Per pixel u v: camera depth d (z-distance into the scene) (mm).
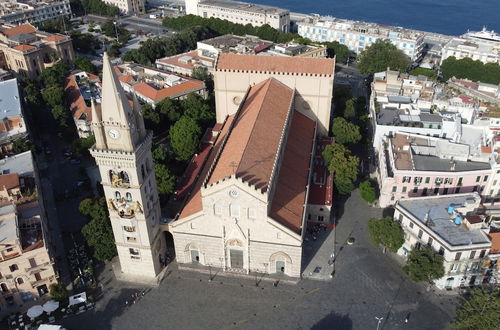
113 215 102562
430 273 100562
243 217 102312
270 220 101188
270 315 100812
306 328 97500
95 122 90625
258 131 117562
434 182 125500
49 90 178500
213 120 169875
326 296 105000
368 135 170750
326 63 147125
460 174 123438
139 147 93875
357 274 110750
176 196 129125
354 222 127875
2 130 158500
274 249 106062
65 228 127562
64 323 100312
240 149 110312
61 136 174750
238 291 107000
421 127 148625
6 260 97000
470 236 102812
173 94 184250
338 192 136250
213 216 104000
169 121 172875
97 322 100438
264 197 97562
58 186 146500
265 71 148625
